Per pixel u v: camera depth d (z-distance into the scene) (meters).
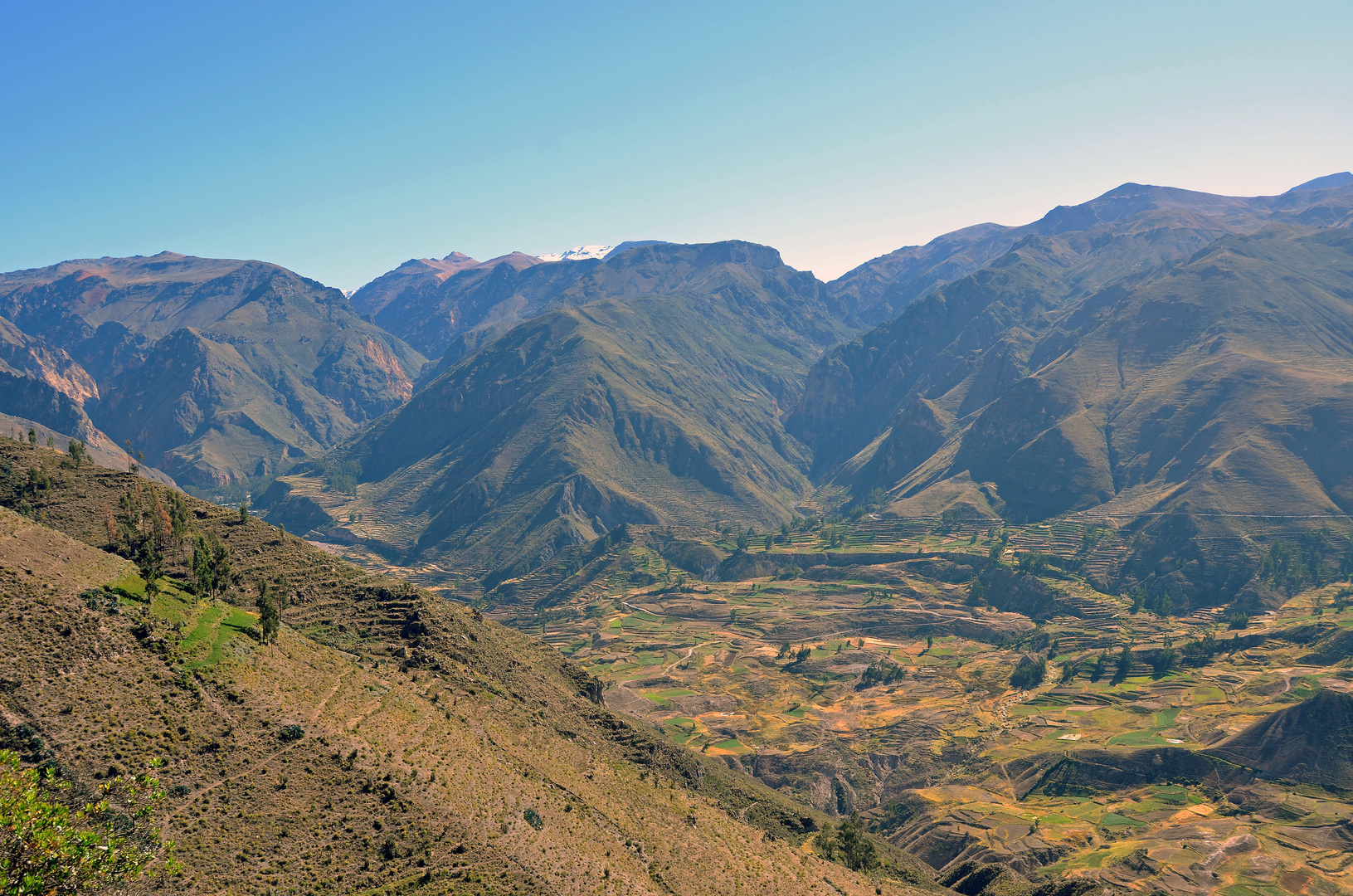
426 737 88.50
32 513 120.81
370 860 68.69
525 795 86.75
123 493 129.62
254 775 71.44
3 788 37.34
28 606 74.56
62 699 68.19
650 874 83.75
